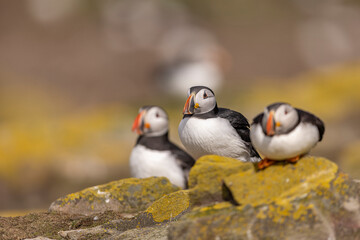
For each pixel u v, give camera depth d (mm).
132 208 6578
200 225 4547
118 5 36094
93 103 22719
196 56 19797
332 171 4707
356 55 32969
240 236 4508
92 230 5738
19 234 5793
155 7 35438
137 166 8555
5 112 20203
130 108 18703
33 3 34844
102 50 31141
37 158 13875
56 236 5746
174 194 5988
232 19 36062
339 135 16344
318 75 21875
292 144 4543
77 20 34594
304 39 33094
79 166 13969
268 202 4609
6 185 13297
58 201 6520
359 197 4641
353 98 18656
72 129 15812
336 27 34281
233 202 4840
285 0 37344
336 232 4523
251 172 4844
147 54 30766
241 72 28766
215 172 4953
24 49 29938
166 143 8617
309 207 4523
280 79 27891
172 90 19984
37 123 16453
